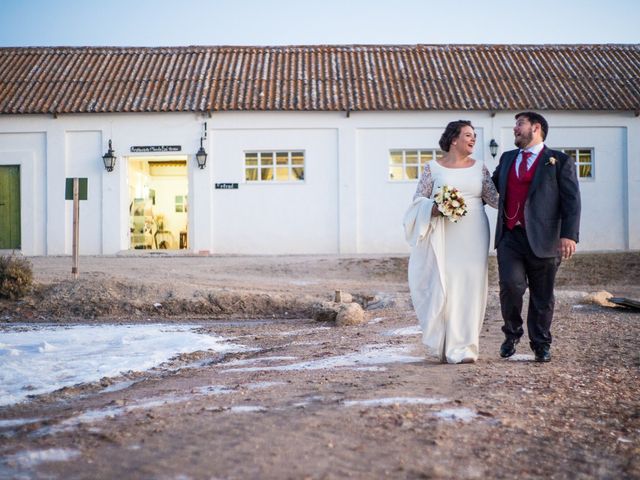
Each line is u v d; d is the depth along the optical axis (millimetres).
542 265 6055
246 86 23969
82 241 23188
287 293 14289
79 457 3688
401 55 25969
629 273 18062
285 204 23281
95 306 13070
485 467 3518
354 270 18500
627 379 5617
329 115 23219
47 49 25891
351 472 3387
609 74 24594
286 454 3637
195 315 13102
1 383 6414
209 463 3521
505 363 6199
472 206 6242
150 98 23219
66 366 7242
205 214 23203
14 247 23469
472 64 25328
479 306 6223
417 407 4531
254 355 7898
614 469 3604
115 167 23203
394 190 23344
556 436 4070
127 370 7066
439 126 23297
